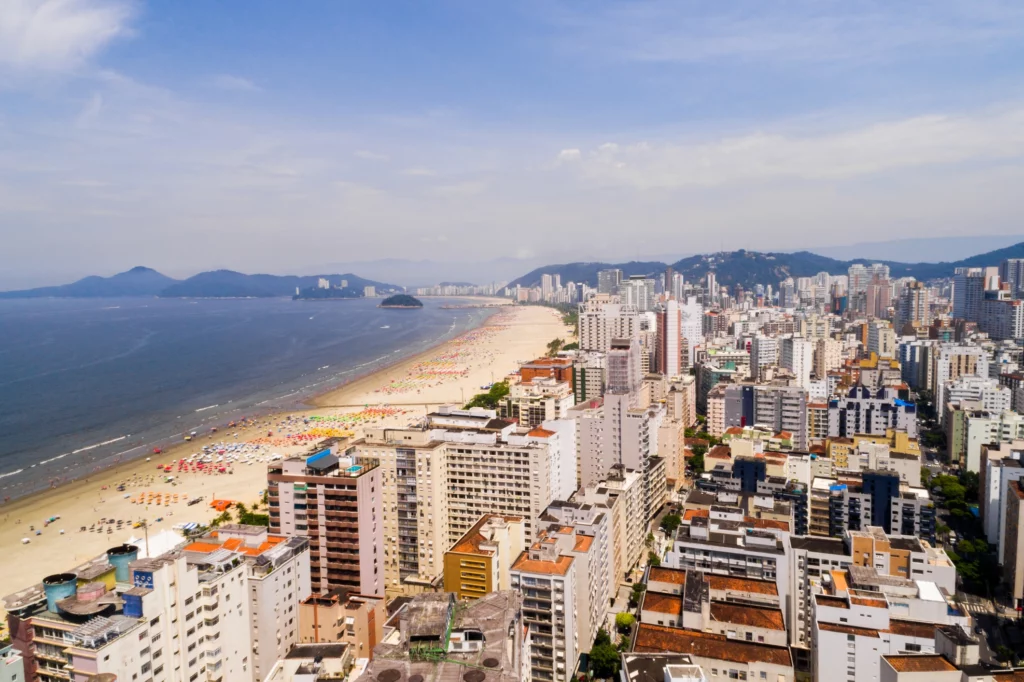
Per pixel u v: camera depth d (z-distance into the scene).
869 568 153.50
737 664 124.50
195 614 117.75
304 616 143.75
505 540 166.50
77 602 110.25
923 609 140.62
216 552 130.38
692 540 178.88
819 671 134.00
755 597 159.25
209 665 120.19
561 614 146.88
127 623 105.19
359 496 174.75
